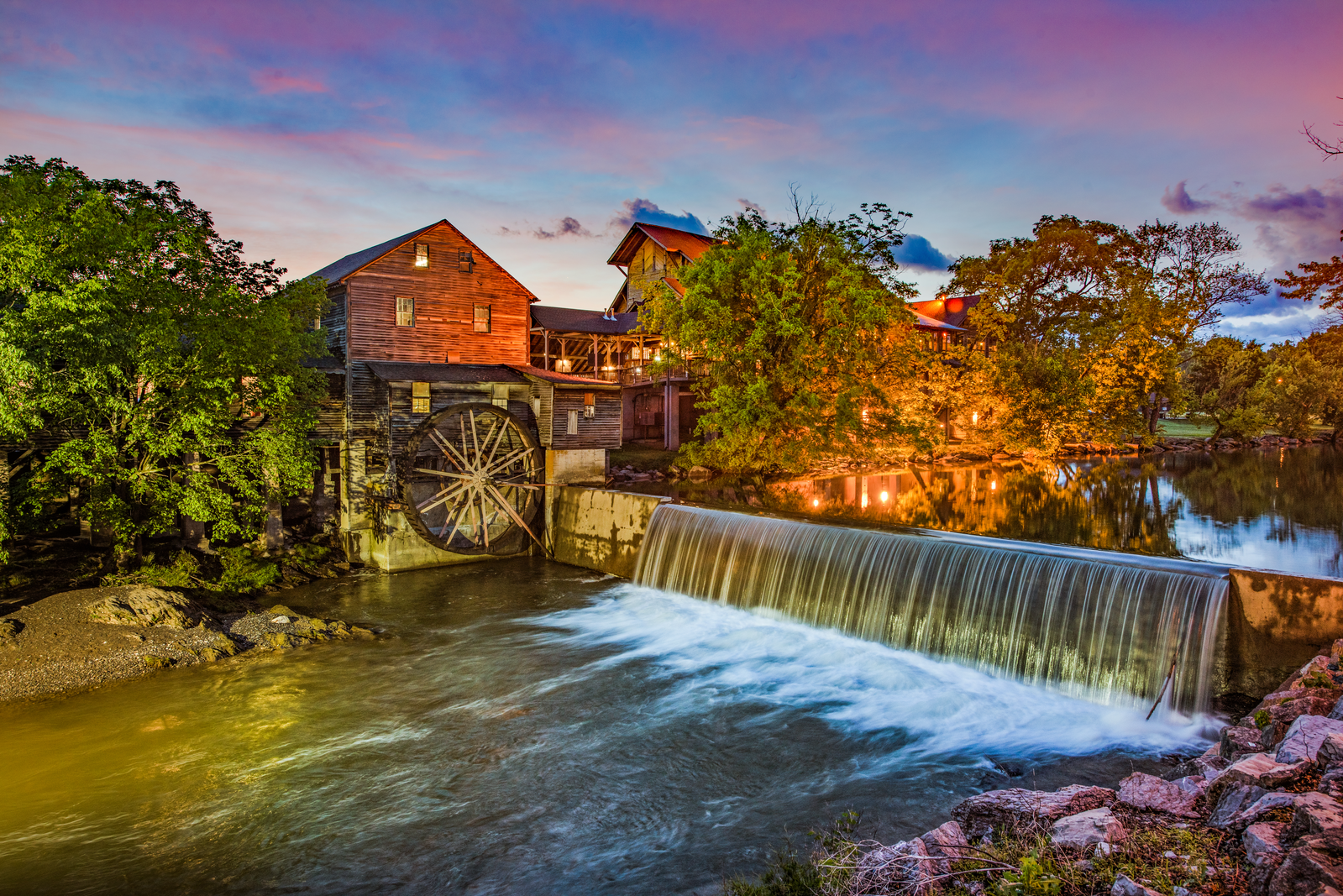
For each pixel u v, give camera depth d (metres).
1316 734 7.12
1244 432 64.81
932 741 12.17
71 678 15.35
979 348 57.25
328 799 10.95
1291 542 23.55
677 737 12.78
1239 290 58.06
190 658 16.61
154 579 21.03
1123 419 51.16
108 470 19.08
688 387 45.66
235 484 21.12
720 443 35.03
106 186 19.81
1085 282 55.31
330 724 13.62
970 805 8.16
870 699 14.03
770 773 11.39
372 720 13.76
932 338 54.25
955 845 7.24
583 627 19.45
